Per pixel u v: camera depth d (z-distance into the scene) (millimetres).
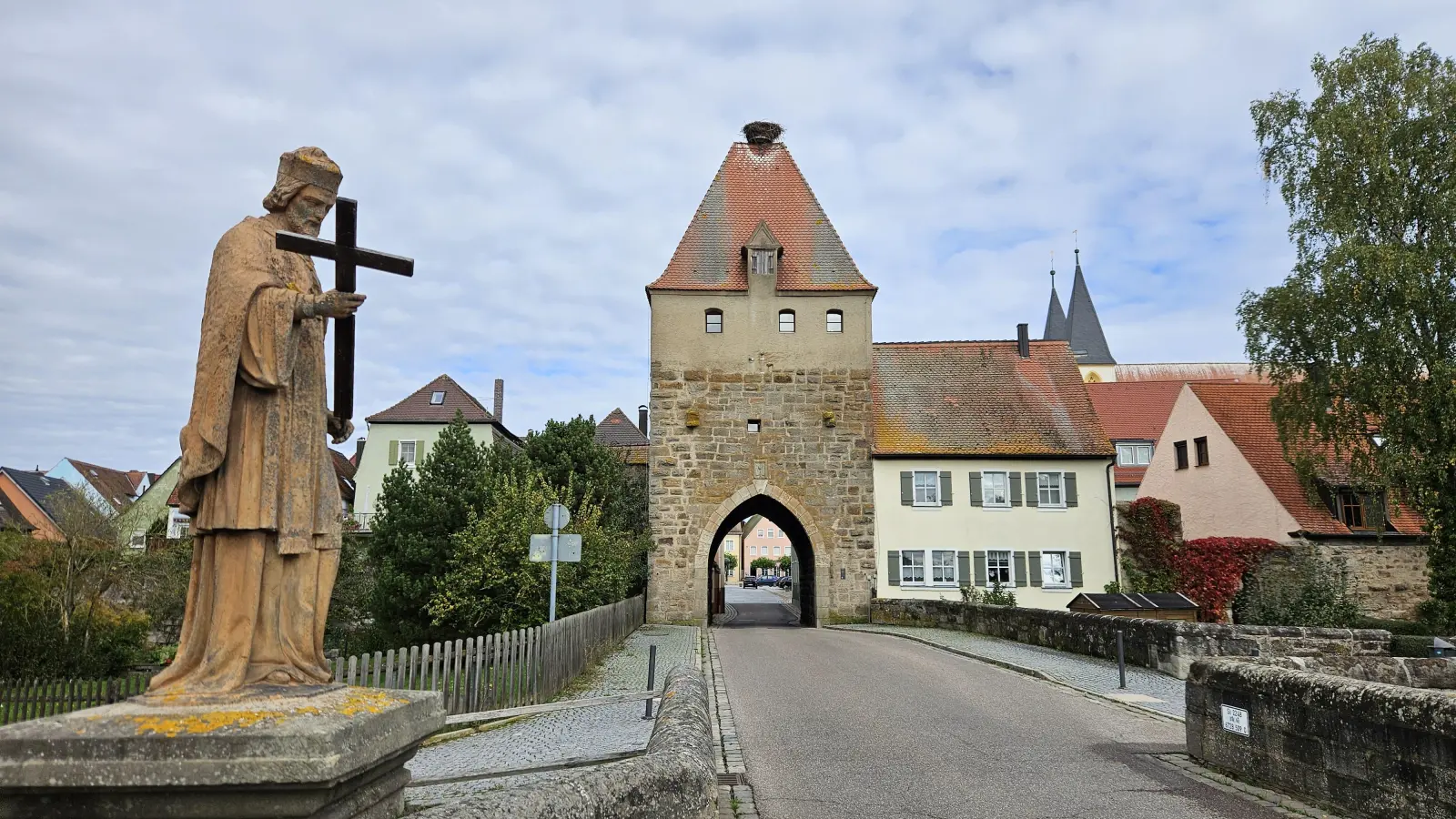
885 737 10914
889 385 37781
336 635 31359
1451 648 16141
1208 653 15953
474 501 27281
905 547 34156
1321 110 28078
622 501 34688
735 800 8047
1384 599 31453
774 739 10805
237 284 4223
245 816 3553
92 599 26391
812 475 34062
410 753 4527
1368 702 7168
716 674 16844
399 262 4371
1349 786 7383
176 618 30672
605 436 58812
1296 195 28500
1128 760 9664
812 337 34688
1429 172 26422
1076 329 80312
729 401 34281
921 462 34719
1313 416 27047
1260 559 32875
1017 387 37938
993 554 34406
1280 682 8281
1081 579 34438
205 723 3607
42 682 19906
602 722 12188
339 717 3867
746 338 34594
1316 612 29156
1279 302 27453
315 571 4543
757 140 38125
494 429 50375
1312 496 32844
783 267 35531
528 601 21828
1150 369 68875
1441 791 6438
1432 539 26000
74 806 3520
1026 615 22391
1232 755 8977
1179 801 7992
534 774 8523
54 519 28375
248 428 4254
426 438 49688
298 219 4668
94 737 3492
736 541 119562
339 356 4816
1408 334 25438
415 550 26797
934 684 15422
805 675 16672
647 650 21656
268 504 4230
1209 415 37094
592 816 3938
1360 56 27547
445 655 11758
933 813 7660
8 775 3441
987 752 10094
